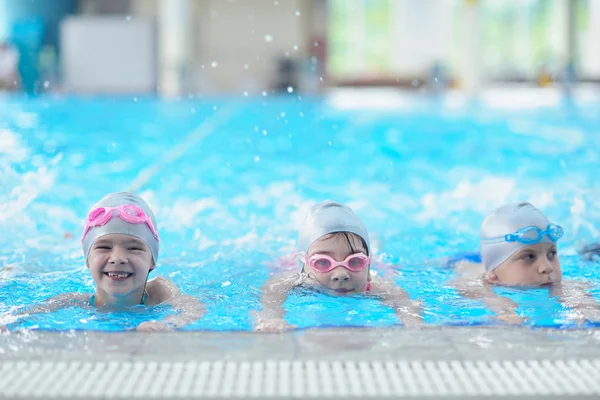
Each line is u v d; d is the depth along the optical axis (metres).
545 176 7.48
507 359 2.31
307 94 23.39
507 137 11.48
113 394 2.03
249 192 6.74
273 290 3.35
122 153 9.34
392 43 35.03
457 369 2.22
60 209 5.63
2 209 5.53
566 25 34.41
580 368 2.22
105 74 21.88
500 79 32.06
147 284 3.32
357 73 33.16
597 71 34.31
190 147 10.20
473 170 8.09
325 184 7.27
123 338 2.55
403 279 3.71
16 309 3.04
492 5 38.41
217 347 2.44
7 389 2.06
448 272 3.88
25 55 21.05
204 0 25.00
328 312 2.98
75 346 2.45
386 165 8.63
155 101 19.30
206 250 4.43
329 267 3.27
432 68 24.45
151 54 21.97
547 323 2.79
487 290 3.42
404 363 2.26
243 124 13.75
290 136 11.88
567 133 11.80
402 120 14.77
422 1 33.94
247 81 24.98
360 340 2.53
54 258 4.14
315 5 25.55
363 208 6.03
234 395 2.02
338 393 2.04
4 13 22.27
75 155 8.93
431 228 5.25
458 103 19.92
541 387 2.08
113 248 3.04
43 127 12.24
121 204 3.16
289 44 25.27
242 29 25.20
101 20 21.77
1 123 12.67
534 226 3.47
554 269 3.49
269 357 2.33
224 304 3.12
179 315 2.91
